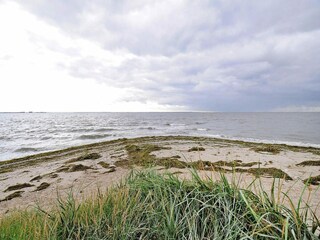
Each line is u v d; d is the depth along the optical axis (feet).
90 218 7.83
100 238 7.06
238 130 96.02
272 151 35.91
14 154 47.67
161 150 38.14
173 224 6.78
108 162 32.07
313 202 13.32
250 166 25.90
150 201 8.71
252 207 6.93
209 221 7.16
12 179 27.25
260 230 5.65
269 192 15.17
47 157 39.45
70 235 7.32
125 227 7.20
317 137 66.74
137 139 55.93
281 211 6.88
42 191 21.33
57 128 116.67
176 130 98.27
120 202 8.43
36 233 6.77
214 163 27.50
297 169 23.81
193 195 8.24
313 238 5.47
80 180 23.89
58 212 8.24
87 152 41.22
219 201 7.29
